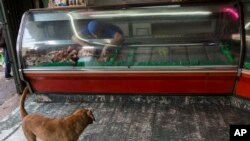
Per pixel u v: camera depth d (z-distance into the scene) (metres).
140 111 3.45
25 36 3.63
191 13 3.34
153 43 3.55
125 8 3.44
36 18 3.67
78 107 3.69
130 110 3.49
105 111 3.51
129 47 3.57
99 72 3.43
